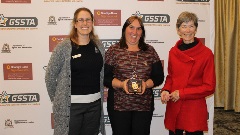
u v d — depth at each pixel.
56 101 1.99
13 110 2.75
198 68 1.83
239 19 3.95
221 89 4.28
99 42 2.12
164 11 2.74
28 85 2.72
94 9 2.68
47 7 2.63
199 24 2.80
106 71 2.07
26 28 2.64
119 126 2.04
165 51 2.79
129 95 2.02
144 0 2.71
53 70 1.99
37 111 2.77
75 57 1.95
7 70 2.68
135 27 2.00
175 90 1.90
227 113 4.14
